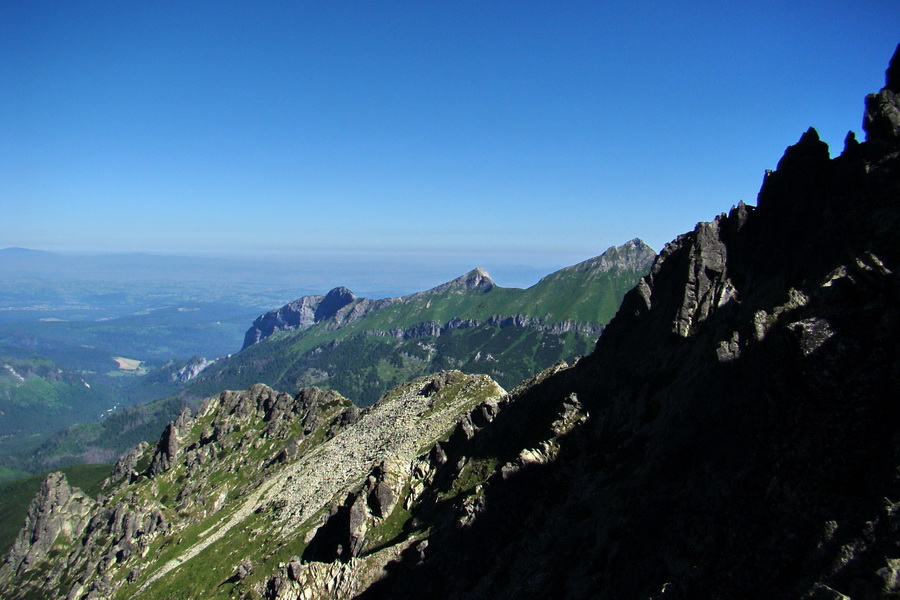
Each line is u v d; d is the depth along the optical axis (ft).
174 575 459.73
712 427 158.92
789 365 127.95
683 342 219.61
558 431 248.52
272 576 340.80
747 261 220.43
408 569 255.09
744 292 208.03
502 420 310.04
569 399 259.80
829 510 105.91
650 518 153.28
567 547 185.37
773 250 208.33
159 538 612.29
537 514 215.72
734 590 112.06
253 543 447.42
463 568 228.63
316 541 341.62
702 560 125.29
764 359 149.59
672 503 152.25
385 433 516.32
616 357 259.19
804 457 116.88
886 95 198.18
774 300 183.93
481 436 312.71
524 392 320.91
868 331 118.62
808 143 216.33
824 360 120.67
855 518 100.68
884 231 146.10
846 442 111.75
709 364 180.96
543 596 172.76
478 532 236.02
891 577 85.71
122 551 615.57
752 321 160.25
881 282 122.21
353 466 484.33
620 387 240.94
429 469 331.98
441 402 507.30
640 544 150.30
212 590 394.32
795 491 115.24
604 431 224.94
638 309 260.62
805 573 100.73
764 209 222.28
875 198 172.45
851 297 128.98
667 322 234.79
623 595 140.87
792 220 204.33
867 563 91.97
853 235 165.78
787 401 127.24
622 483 184.14
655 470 169.48
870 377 113.80
